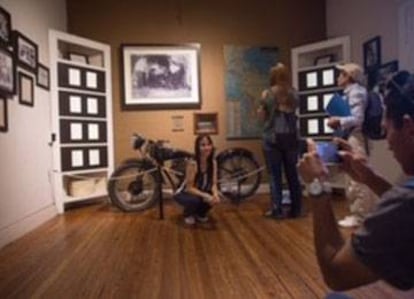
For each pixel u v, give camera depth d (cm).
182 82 579
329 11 592
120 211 485
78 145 503
